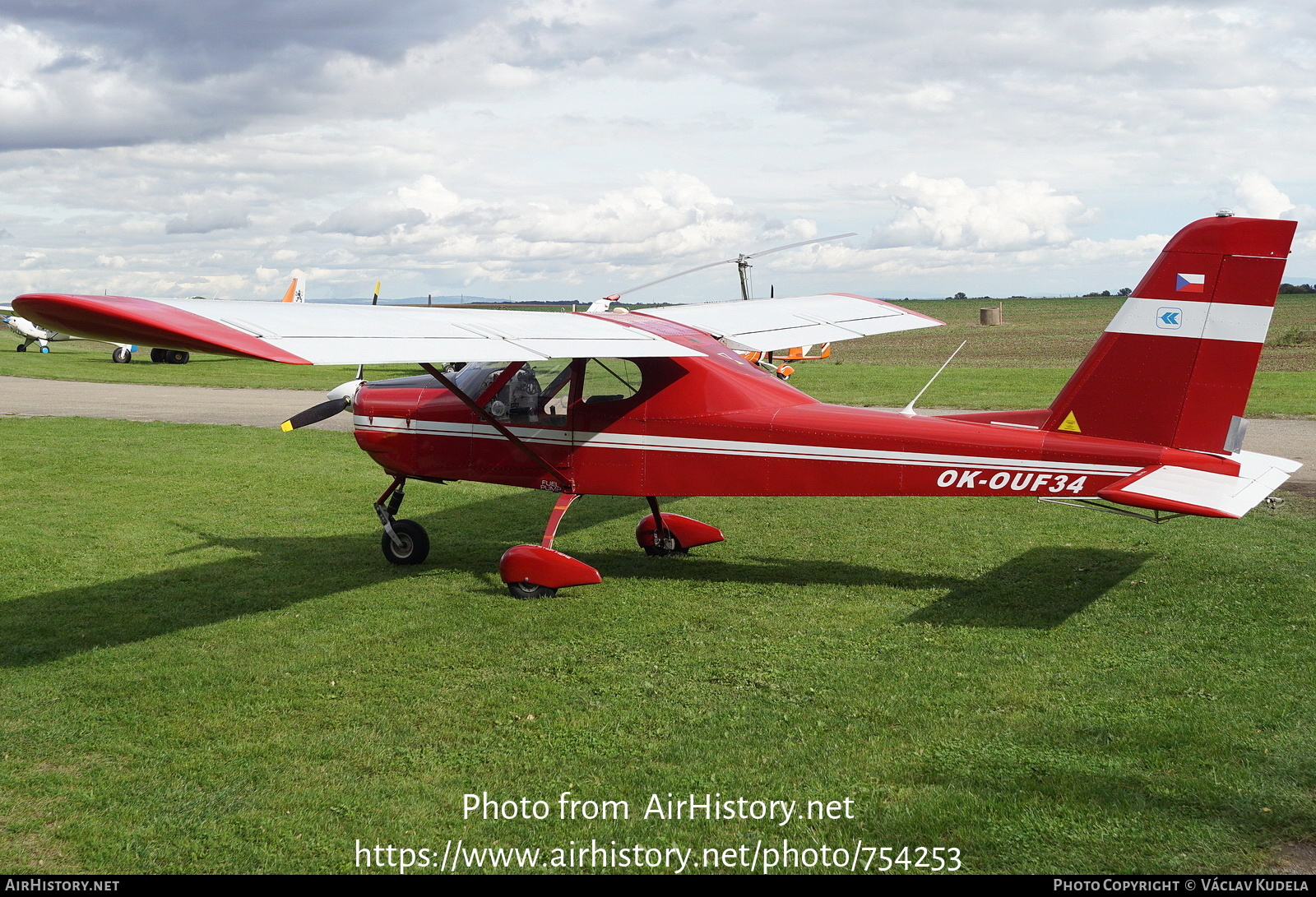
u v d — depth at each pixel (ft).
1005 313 277.44
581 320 22.13
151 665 17.37
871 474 20.83
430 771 13.03
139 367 94.89
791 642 18.07
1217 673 15.61
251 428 50.08
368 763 13.30
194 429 49.80
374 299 31.83
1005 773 12.37
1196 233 18.02
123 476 37.50
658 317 25.09
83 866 10.80
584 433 22.81
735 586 22.33
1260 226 17.51
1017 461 19.65
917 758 12.94
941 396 60.75
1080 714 14.17
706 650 17.75
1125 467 18.81
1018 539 26.25
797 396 22.07
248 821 11.73
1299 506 29.22
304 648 18.30
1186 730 13.38
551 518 22.67
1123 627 18.30
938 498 32.40
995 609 19.85
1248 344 17.87
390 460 24.94
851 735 13.76
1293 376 69.92
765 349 24.67
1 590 22.50
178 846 11.22
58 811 12.06
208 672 17.01
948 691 15.33
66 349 125.18
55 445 44.73
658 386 22.15
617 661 17.29
